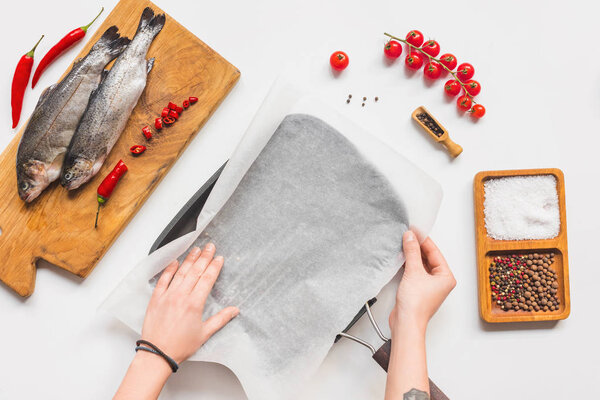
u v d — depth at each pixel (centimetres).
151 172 109
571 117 116
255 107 114
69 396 110
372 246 104
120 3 109
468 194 114
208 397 110
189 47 110
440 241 114
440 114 116
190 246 104
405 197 103
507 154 116
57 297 110
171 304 98
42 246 107
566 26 116
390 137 115
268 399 99
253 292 104
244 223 105
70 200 108
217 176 105
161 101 110
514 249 112
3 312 110
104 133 102
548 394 115
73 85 102
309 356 101
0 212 107
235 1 114
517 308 112
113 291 101
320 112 104
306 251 104
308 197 105
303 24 115
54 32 113
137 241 111
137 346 96
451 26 116
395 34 116
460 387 114
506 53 117
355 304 102
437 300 100
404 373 92
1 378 110
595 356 115
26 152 102
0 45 113
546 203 113
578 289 116
